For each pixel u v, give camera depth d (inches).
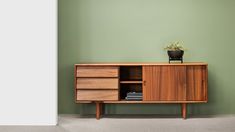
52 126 139.7
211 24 165.2
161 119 152.7
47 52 141.6
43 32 141.3
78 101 151.7
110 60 166.6
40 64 141.8
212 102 165.8
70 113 167.2
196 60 165.9
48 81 141.9
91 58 166.7
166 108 165.6
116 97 151.1
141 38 165.8
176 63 153.4
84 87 151.3
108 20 166.1
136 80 160.2
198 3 165.3
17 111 142.3
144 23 165.6
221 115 162.4
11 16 140.9
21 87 141.9
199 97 150.4
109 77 150.9
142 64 150.4
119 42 166.2
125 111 166.6
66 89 167.0
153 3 165.3
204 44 165.6
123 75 164.4
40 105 142.2
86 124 142.8
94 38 166.4
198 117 157.2
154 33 165.6
